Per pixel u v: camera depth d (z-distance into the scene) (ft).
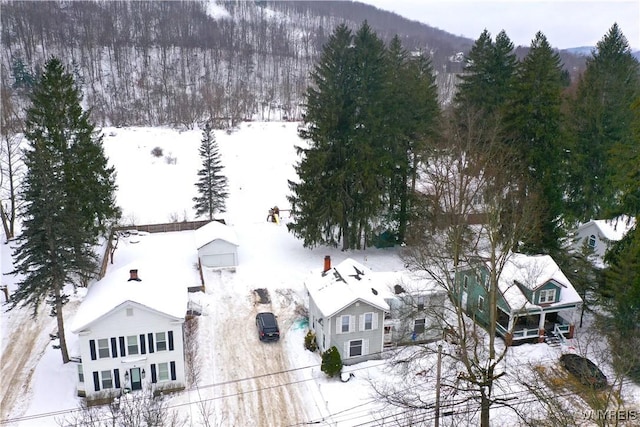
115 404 73.41
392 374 89.97
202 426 78.33
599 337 93.56
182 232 153.48
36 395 85.66
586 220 139.54
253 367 92.89
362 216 129.29
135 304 82.28
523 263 99.60
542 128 110.73
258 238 147.74
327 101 125.18
